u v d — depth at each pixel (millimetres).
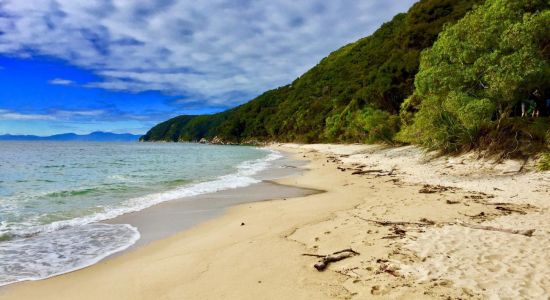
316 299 5008
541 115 19922
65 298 5430
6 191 15938
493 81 17484
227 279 5871
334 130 66500
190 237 8781
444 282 5207
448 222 8727
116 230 9414
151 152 60031
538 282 5066
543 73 16703
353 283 5430
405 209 10547
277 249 7270
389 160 27484
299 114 102938
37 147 82000
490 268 5613
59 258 7230
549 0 18328
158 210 11945
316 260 6496
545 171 14914
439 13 49281
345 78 101312
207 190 16312
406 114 36969
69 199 13922
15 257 7258
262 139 127312
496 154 18078
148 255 7422
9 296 5496
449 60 21312
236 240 8195
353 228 8461
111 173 24125
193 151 65062
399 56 51188
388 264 5984
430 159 22922
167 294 5422
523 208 10359
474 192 13367
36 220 10367
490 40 18469
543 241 6859
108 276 6238
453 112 20219
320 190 16125
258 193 15477
